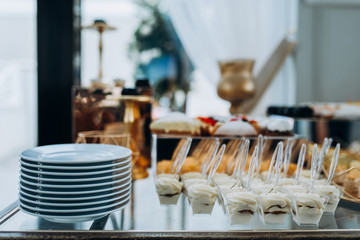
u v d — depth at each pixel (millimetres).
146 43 2830
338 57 2662
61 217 583
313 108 1518
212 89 2586
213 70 2568
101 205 604
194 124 963
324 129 1389
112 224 622
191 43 2553
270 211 641
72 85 2000
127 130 991
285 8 2604
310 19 2631
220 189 696
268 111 1677
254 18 2561
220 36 2551
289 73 2672
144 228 604
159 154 892
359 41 2662
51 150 697
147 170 1065
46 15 1953
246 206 627
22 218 644
